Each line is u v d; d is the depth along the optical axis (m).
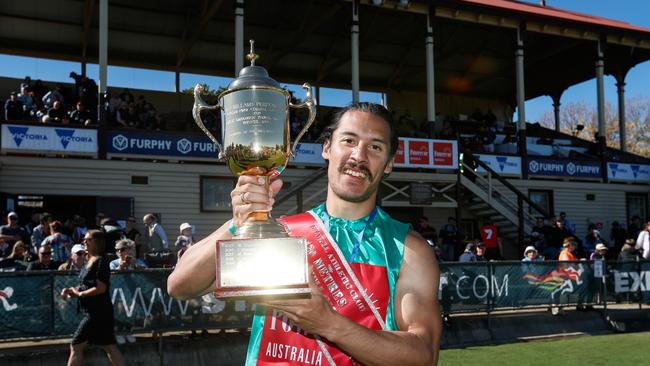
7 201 14.18
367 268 1.98
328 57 24.59
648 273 12.98
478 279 11.06
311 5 20.56
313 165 17.61
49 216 11.73
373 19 21.83
